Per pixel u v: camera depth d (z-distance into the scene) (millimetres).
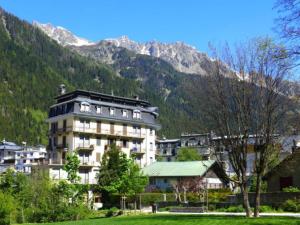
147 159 90125
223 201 50844
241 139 30672
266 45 23609
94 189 61344
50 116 86938
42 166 74688
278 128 31062
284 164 49656
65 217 43500
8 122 197000
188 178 70750
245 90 29984
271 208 41906
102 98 86125
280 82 29109
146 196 60469
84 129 80750
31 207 45125
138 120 88625
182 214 38469
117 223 29844
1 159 165375
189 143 126250
